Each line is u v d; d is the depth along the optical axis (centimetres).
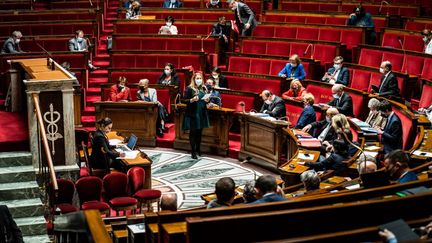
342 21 2081
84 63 1802
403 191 671
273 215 571
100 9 2256
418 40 1828
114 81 1770
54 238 855
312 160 1228
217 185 743
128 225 765
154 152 1591
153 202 1154
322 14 2109
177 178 1410
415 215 623
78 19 2206
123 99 1634
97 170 1274
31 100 1039
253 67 1820
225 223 559
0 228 756
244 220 565
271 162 1450
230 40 2006
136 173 1180
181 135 1608
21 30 2033
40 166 1040
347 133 1155
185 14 2202
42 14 2200
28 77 1124
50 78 1061
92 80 1880
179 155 1575
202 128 1530
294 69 1702
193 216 615
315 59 1850
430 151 1109
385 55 1742
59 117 1065
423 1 2320
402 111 1353
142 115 1609
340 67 1677
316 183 920
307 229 587
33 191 998
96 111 1600
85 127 1681
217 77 1692
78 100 1620
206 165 1502
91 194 1107
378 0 2327
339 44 1820
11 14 2173
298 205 630
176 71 1780
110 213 1182
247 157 1519
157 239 655
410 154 1087
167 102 1695
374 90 1549
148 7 2356
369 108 1430
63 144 1077
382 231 529
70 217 530
